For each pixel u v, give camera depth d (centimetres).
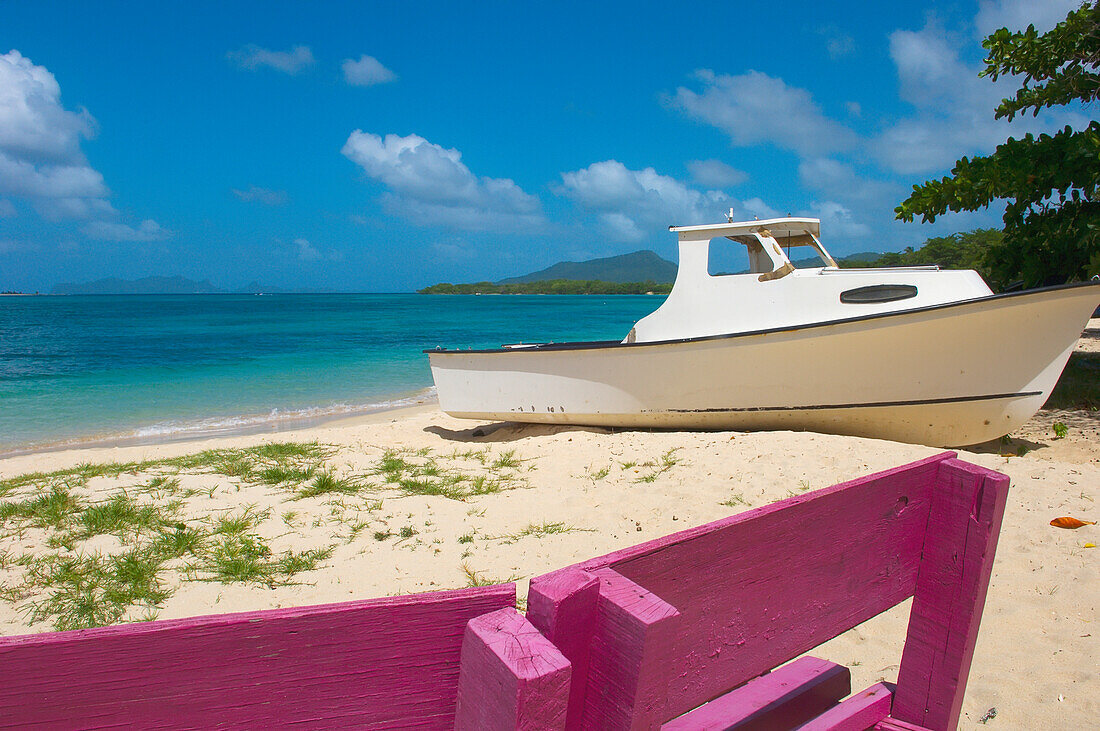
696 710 221
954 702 211
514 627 120
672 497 567
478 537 500
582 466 688
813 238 812
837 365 694
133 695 115
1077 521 449
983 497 202
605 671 128
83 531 511
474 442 881
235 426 1138
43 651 110
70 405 1301
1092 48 956
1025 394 659
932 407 676
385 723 127
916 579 222
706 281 784
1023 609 357
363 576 435
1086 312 626
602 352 812
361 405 1361
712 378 759
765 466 622
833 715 217
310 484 635
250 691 120
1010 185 936
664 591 157
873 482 200
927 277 687
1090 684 290
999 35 1016
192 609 393
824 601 198
